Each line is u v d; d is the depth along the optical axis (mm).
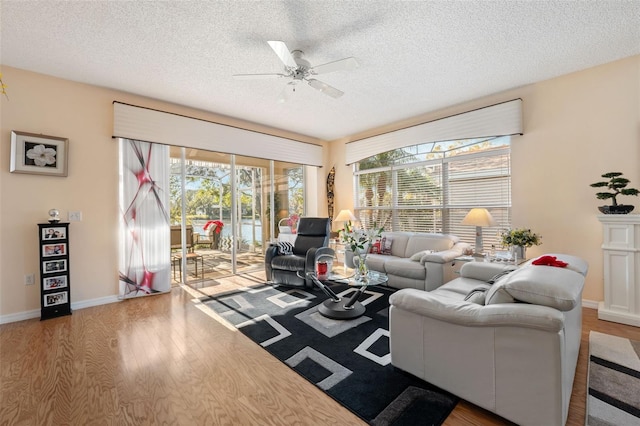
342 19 2104
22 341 2340
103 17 2047
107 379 1816
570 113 3055
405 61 2740
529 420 1301
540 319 1243
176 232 4121
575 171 3041
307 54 2584
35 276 2902
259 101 3729
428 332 1631
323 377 1823
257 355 2115
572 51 2602
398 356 1783
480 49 2541
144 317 2861
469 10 2023
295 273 3789
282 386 1742
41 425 1430
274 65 2758
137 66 2777
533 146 3312
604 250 2660
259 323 2701
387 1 1927
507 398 1358
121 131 3312
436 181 4383
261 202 5129
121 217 3381
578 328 1912
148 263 3545
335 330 2531
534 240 2998
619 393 1604
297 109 4043
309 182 5898
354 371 1886
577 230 3047
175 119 3742
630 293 2541
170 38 2316
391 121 4605
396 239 4348
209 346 2256
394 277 3727
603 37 2377
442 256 3297
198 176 4340
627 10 2029
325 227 4301
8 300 2777
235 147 4391
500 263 2971
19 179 2830
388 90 3426
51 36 2275
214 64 2742
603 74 2861
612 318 2600
